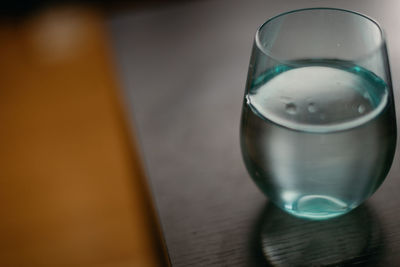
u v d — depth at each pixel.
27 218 1.14
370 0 0.72
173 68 0.70
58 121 1.37
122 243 1.05
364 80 0.44
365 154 0.43
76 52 1.60
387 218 0.48
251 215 0.50
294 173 0.44
